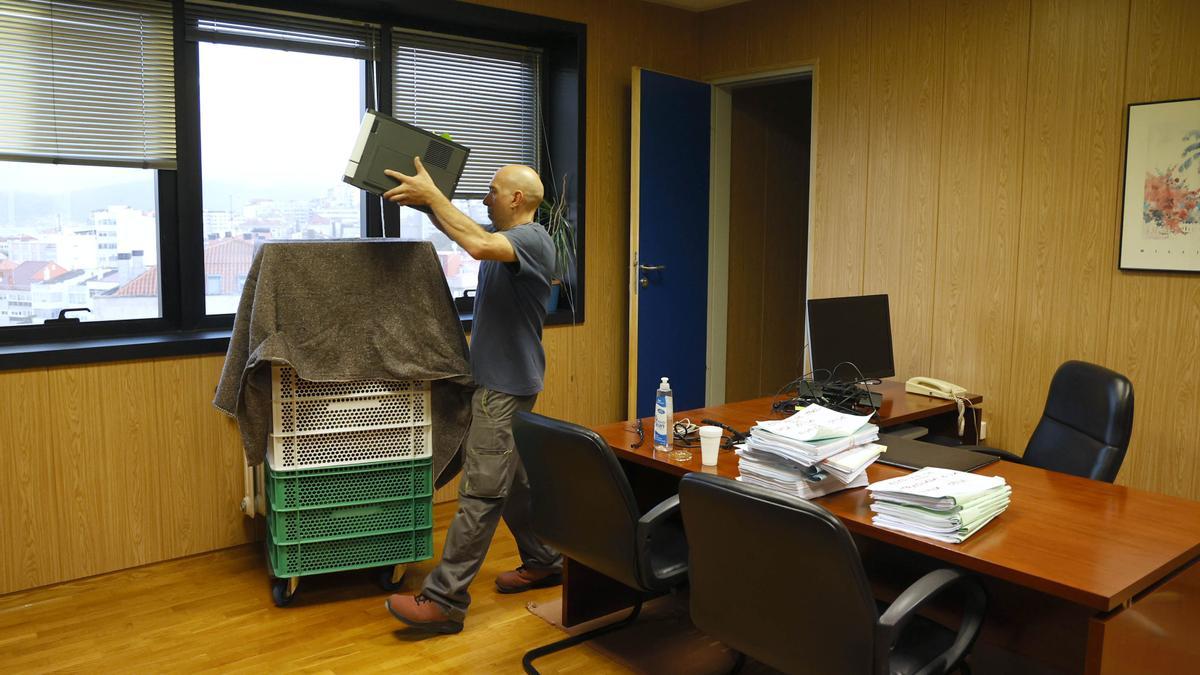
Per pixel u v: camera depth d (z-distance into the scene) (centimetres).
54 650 288
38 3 338
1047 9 395
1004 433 423
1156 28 364
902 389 418
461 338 323
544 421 243
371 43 424
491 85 468
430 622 296
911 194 448
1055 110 396
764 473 241
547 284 308
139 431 351
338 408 313
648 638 302
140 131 363
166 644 293
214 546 374
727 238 554
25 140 338
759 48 508
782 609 189
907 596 181
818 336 365
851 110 470
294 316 297
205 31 377
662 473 315
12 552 327
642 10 504
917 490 216
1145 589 190
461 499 301
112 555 349
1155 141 366
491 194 309
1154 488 378
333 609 323
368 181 290
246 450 307
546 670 279
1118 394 278
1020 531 213
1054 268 401
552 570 340
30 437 326
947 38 429
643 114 482
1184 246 362
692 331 531
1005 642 224
